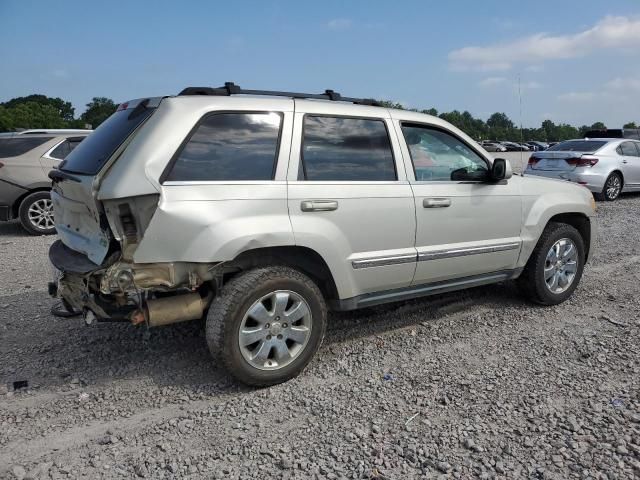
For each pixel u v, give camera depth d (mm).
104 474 2830
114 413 3441
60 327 4910
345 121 4117
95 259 3469
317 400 3561
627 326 4805
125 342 4547
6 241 9242
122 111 4016
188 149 3480
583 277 6426
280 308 3693
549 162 13430
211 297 3717
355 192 3988
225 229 3443
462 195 4570
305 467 2854
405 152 4352
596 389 3621
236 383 3801
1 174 9445
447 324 4910
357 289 4113
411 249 4316
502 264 4941
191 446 3064
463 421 3258
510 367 4008
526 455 2912
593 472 2754
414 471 2807
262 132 3756
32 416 3404
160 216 3311
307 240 3750
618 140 13539
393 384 3768
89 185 3338
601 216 11070
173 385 3799
